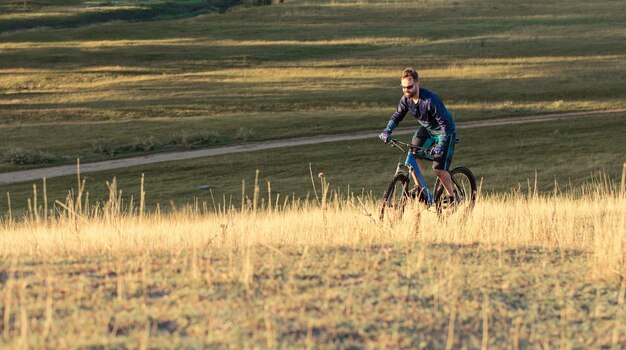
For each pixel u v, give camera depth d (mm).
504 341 6168
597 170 60500
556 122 86625
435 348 5902
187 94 108625
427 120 12641
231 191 61062
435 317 6570
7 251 9945
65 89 113938
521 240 10750
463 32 162250
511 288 7613
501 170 63250
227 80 118438
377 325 6297
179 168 70562
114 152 78688
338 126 88625
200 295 6902
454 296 7133
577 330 6492
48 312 5941
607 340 6254
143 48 146125
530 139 78375
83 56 140000
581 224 13164
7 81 119875
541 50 134750
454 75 117188
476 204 15469
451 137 12602
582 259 9102
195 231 12969
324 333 6055
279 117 93250
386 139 12820
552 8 197750
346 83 114125
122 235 11148
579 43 140375
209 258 8438
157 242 10680
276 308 6570
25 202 58812
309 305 6691
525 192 54688
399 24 178250
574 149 72688
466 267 8352
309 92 108438
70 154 77812
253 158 73875
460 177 13703
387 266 8133
